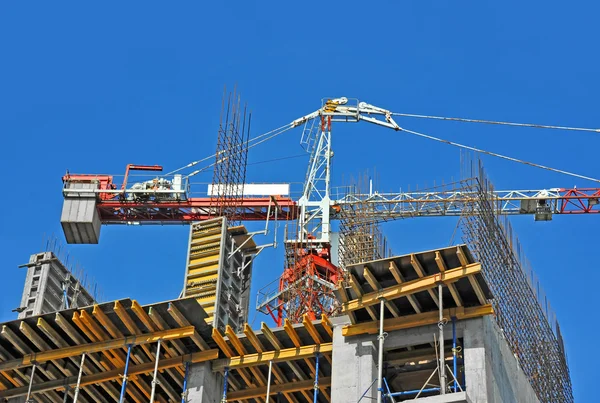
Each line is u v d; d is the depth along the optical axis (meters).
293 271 96.06
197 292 69.88
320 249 103.81
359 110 130.88
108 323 57.72
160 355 58.38
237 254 73.88
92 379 59.16
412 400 50.31
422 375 55.97
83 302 75.69
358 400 53.44
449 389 52.94
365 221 79.12
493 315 55.34
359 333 55.34
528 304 63.53
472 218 58.72
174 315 56.78
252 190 122.06
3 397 60.22
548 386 62.47
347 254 72.12
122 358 58.62
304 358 57.06
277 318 93.06
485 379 51.56
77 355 58.56
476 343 52.88
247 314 75.94
